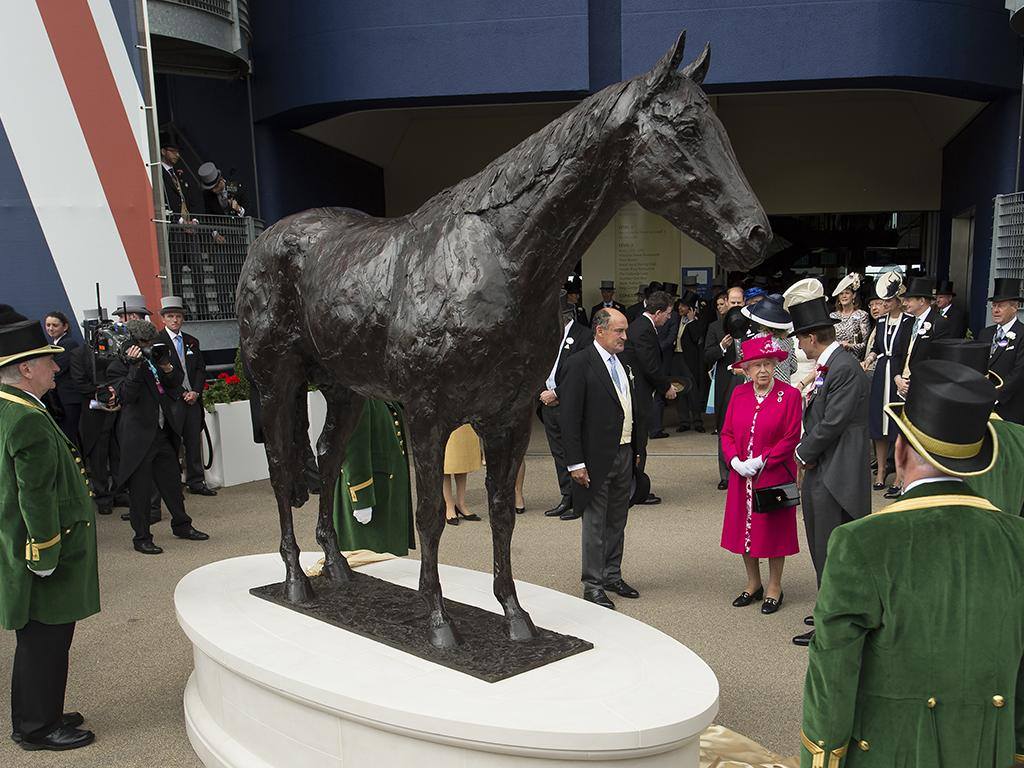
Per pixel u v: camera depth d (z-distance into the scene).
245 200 10.19
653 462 8.94
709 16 9.59
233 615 3.49
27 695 3.45
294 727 2.92
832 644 1.84
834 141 14.05
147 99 8.31
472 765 2.54
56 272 8.14
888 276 7.75
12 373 3.38
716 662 4.18
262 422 3.71
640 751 2.45
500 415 3.01
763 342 4.75
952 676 1.82
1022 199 9.32
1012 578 1.83
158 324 8.52
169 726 3.68
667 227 13.81
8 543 3.26
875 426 7.48
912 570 1.83
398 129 14.23
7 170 7.89
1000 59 9.85
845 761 1.92
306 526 6.80
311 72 10.23
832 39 9.47
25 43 7.82
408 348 2.84
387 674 2.87
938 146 13.62
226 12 9.62
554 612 3.43
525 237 2.71
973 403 1.81
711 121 2.47
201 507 7.49
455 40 9.81
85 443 7.25
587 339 7.20
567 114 2.69
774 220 14.69
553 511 6.95
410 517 4.50
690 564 5.71
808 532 4.41
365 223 3.37
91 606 3.51
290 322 3.54
